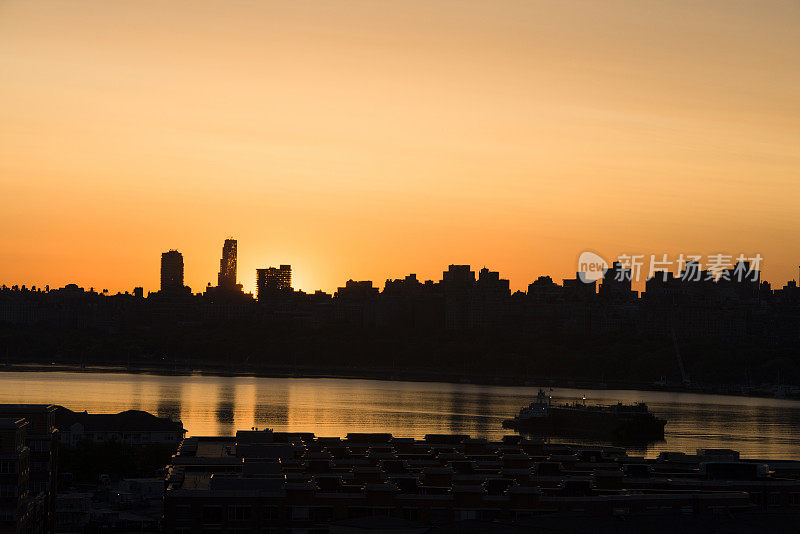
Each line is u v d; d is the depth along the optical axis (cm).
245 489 19388
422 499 19575
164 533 19125
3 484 18912
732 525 15838
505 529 15725
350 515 19375
